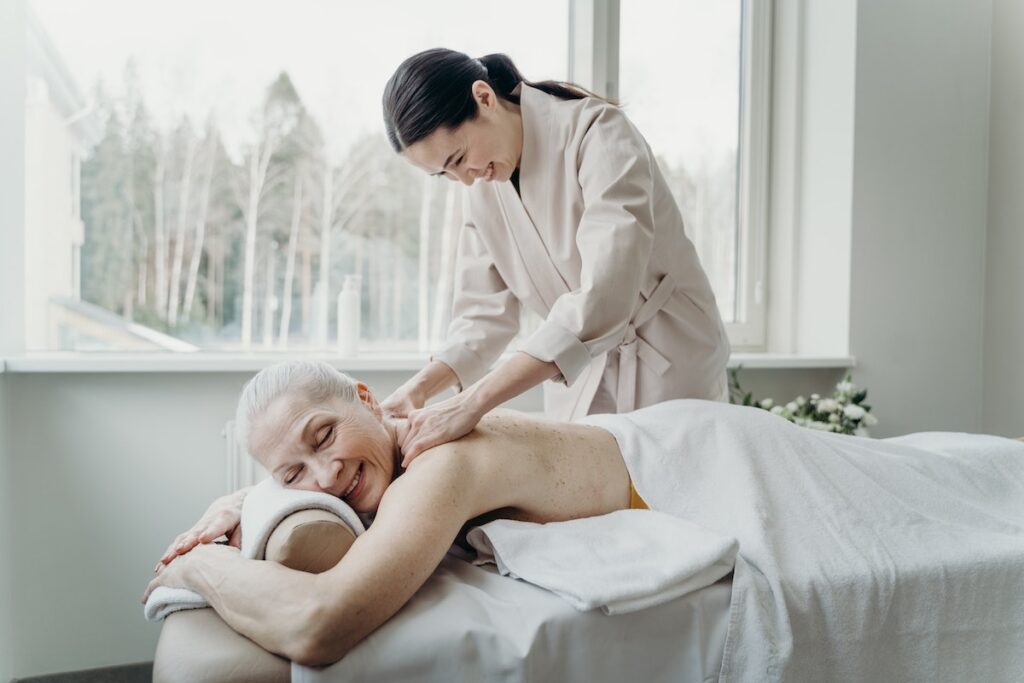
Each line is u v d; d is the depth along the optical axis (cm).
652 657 88
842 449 125
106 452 177
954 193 253
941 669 102
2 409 167
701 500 110
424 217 220
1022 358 246
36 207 194
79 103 195
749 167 260
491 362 160
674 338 154
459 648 81
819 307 250
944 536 111
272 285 209
